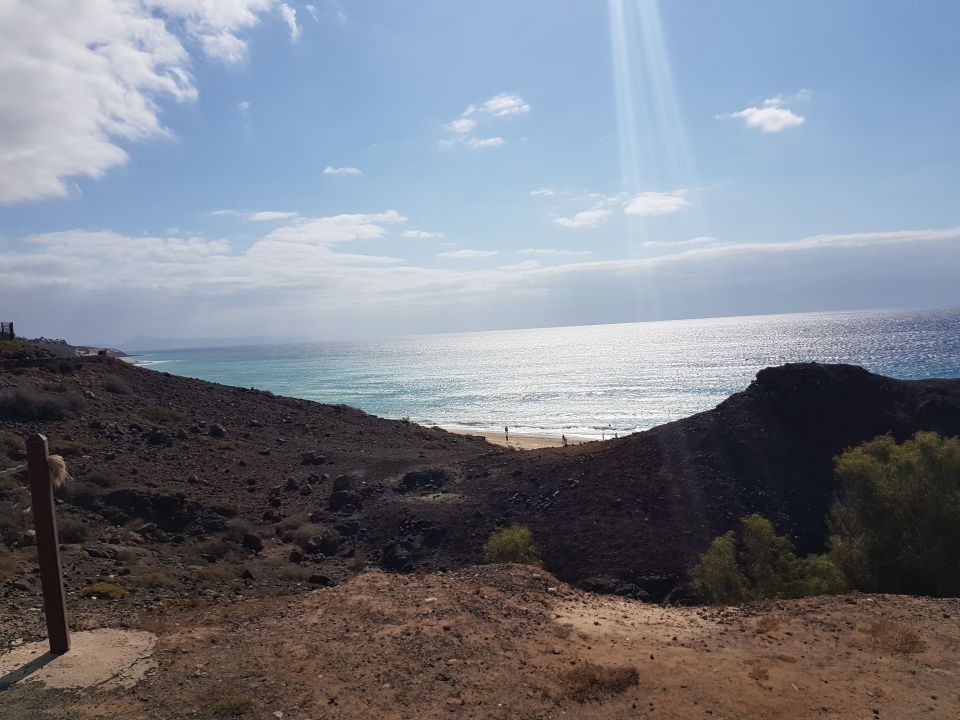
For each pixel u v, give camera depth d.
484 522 23.84
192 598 12.91
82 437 28.52
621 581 19.16
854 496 15.27
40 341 59.81
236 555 20.05
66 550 15.50
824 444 24.27
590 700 6.84
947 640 8.48
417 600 10.59
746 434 25.52
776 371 28.27
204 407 40.22
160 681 6.98
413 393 106.38
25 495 19.41
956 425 24.12
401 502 26.02
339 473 30.75
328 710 6.48
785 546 15.80
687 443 26.17
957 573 13.19
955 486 13.88
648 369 129.62
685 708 6.66
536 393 98.75
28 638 8.22
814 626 9.35
